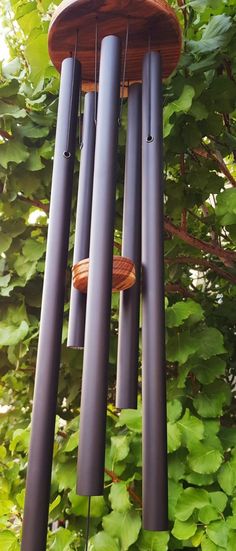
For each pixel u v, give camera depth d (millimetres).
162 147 982
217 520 1229
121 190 1581
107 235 840
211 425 1428
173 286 1910
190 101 1310
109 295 816
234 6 1489
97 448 748
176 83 1411
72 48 1051
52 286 875
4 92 1460
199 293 2094
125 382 896
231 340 2068
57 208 928
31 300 1646
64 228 917
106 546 1255
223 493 1288
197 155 1745
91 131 1109
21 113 1444
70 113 989
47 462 773
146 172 957
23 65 1697
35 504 747
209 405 1445
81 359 1650
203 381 1448
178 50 1061
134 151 1051
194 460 1296
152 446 819
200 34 1590
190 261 1857
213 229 1909
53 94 1576
